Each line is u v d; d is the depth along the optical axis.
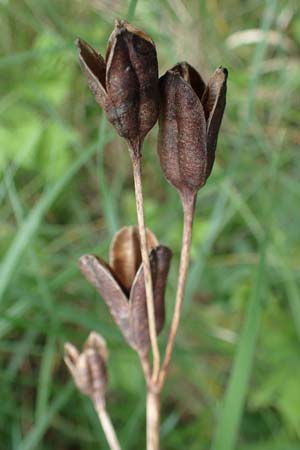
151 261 0.37
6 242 0.77
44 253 0.76
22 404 0.72
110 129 0.61
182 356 0.66
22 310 0.64
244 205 0.72
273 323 0.71
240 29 0.91
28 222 0.60
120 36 0.32
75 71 0.87
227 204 0.82
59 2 0.87
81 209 0.83
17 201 0.66
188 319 0.73
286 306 0.76
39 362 0.74
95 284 0.38
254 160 0.82
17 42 0.88
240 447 0.62
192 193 0.35
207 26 0.82
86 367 0.41
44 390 0.63
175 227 0.77
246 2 0.93
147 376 0.39
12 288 0.61
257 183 0.77
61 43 0.72
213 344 0.71
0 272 0.58
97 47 0.72
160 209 0.79
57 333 0.59
